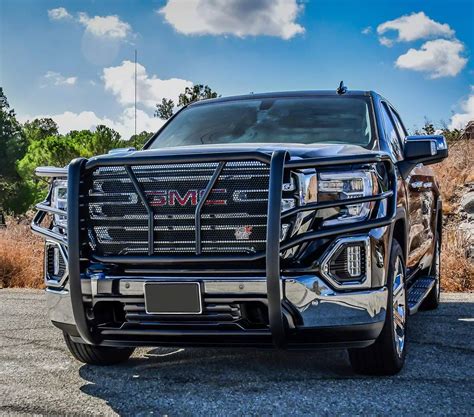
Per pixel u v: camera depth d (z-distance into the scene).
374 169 4.11
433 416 3.53
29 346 5.49
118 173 4.18
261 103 5.74
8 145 50.66
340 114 5.41
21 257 10.71
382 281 4.04
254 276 3.88
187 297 3.94
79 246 4.14
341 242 3.92
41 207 4.54
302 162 3.94
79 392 4.10
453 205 12.31
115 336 4.24
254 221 3.92
